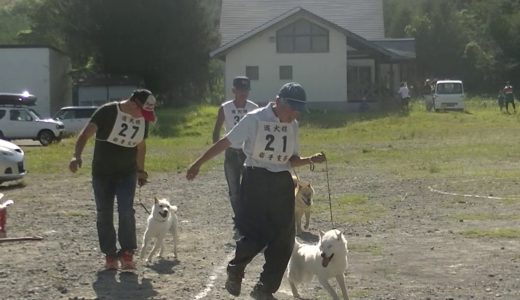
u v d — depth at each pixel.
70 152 28.91
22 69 47.09
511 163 21.45
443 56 68.06
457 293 7.64
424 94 56.62
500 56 68.00
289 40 47.12
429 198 14.99
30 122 35.91
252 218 6.75
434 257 9.44
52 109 48.44
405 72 59.75
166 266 9.09
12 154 18.06
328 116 41.75
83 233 11.62
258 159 6.75
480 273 8.52
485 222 12.06
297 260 7.35
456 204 14.14
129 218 8.66
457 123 38.47
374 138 31.78
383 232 11.34
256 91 47.38
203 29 53.41
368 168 20.97
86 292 7.80
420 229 11.52
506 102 46.31
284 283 8.15
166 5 50.81
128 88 49.34
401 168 20.72
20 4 95.50
